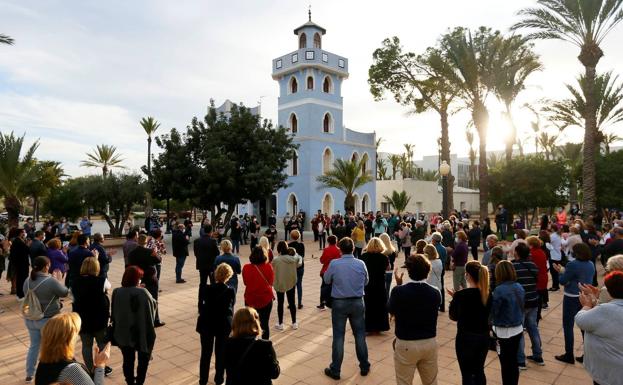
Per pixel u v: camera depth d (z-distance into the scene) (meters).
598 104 22.03
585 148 17.44
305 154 30.77
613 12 16.16
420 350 3.87
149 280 7.20
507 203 22.19
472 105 22.59
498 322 4.31
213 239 9.63
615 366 3.11
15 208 22.86
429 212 43.16
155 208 60.78
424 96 25.03
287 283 7.26
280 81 33.44
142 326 4.64
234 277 6.86
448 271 12.84
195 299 9.70
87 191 23.92
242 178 21.48
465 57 20.52
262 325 6.16
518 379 4.71
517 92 23.02
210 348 5.05
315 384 5.09
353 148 34.09
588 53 16.70
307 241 23.11
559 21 16.89
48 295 5.18
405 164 58.53
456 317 4.20
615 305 3.19
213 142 21.59
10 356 6.25
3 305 9.40
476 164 64.25
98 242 8.89
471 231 13.48
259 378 3.09
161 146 22.92
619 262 4.20
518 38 20.42
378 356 6.00
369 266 7.00
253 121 22.86
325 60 31.73
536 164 22.19
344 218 21.33
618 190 22.28
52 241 9.11
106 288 5.15
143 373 4.71
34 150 23.59
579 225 11.52
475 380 4.10
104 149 41.66
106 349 3.36
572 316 5.60
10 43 13.85
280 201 32.41
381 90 26.80
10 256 9.36
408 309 3.91
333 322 5.30
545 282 7.24
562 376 5.25
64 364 2.67
